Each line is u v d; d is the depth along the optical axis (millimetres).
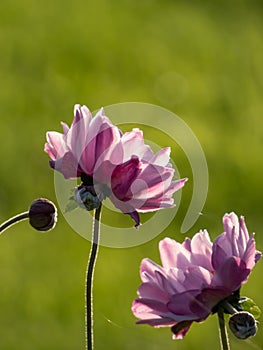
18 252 10531
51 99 14633
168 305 3416
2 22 17297
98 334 9328
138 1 19469
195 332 9172
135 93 15664
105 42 17328
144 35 18109
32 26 17328
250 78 17016
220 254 3449
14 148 12672
